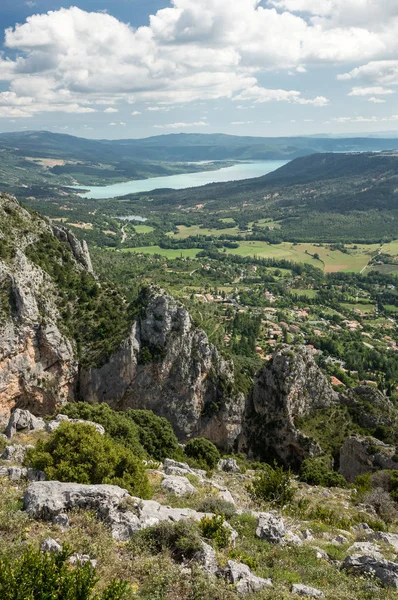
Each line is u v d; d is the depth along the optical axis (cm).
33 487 2656
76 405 5794
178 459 5931
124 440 5353
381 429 7694
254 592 2050
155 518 2570
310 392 8369
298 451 7775
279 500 4034
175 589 1953
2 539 2164
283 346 8762
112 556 2169
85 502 2569
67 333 8581
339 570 2584
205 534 2517
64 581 1628
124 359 8394
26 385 7644
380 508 4900
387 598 2253
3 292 7631
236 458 7488
